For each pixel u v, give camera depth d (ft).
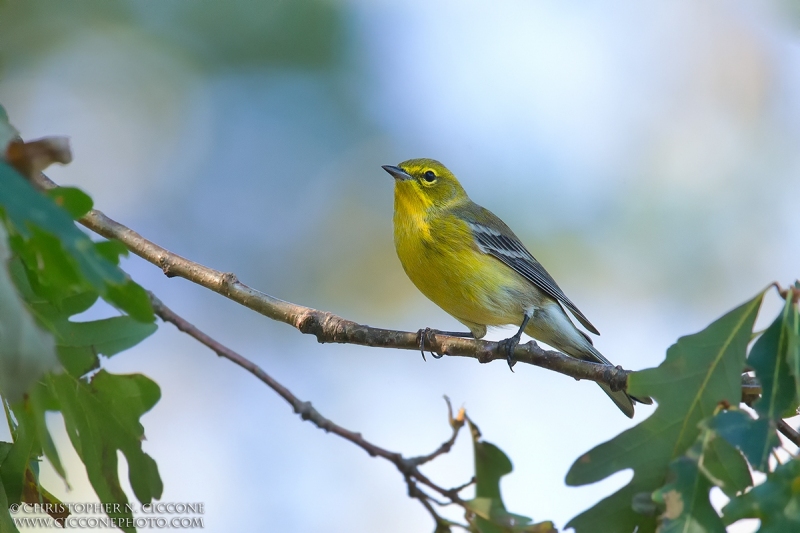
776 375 19.58
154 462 21.12
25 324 14.07
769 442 18.89
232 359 23.16
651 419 20.93
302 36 51.85
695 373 20.75
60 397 20.66
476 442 23.73
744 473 19.13
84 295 20.24
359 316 53.72
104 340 20.76
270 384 23.11
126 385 20.92
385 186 54.34
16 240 15.74
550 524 22.02
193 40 52.90
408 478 23.00
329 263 53.72
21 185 13.73
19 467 20.77
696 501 19.07
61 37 52.90
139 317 16.85
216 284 27.17
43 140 14.76
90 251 13.98
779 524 17.78
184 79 53.11
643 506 20.22
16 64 52.21
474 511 22.47
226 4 52.39
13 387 14.12
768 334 19.92
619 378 25.36
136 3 53.72
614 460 20.98
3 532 20.06
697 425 20.26
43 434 18.25
